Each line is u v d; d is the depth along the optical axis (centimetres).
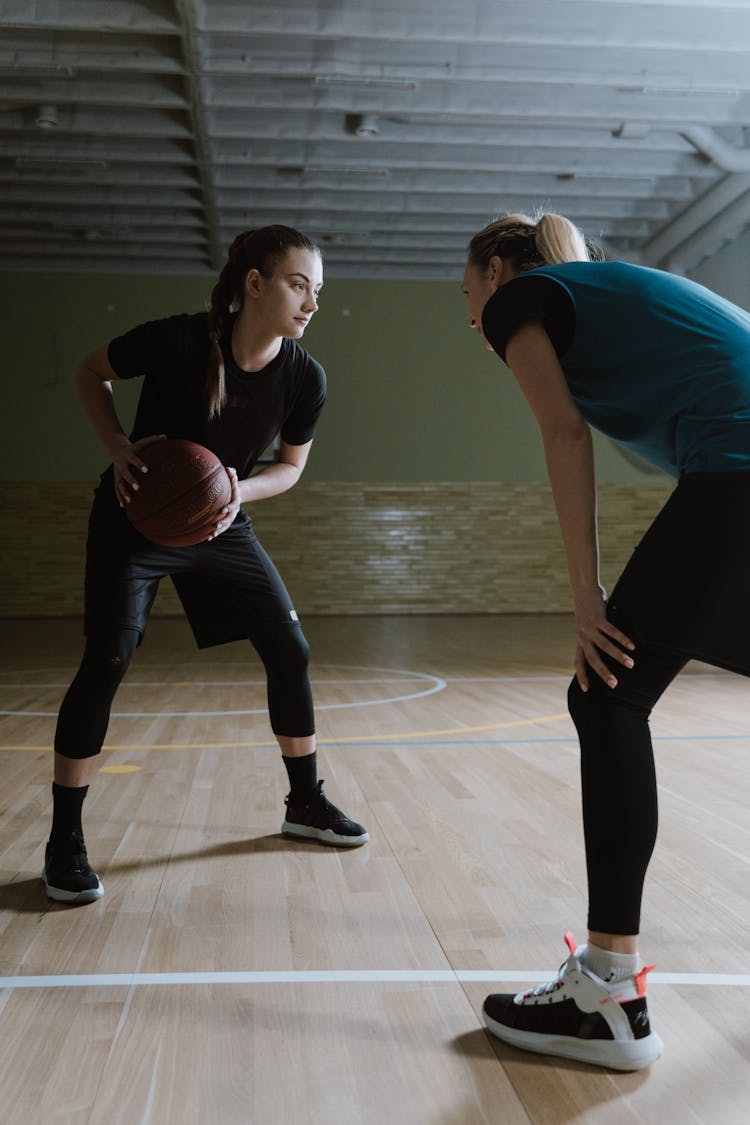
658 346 131
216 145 905
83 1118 119
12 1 667
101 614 205
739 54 769
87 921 185
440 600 1219
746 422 127
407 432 1209
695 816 258
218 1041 139
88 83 794
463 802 276
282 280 200
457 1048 137
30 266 1153
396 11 692
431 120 862
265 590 229
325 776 311
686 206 1029
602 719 133
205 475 200
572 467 129
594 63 766
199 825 254
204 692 519
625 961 132
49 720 428
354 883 206
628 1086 126
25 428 1159
